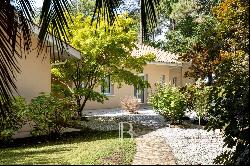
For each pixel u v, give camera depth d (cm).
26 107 1177
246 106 610
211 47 721
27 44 450
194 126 1717
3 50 430
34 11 426
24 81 1405
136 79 1766
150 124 1792
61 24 404
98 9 407
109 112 2472
